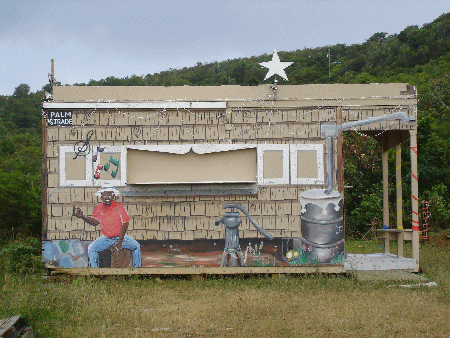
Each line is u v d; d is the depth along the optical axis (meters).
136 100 9.78
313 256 9.67
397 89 9.90
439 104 24.14
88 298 8.05
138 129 9.70
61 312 7.26
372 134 12.23
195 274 9.70
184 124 9.73
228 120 9.75
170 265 9.62
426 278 9.59
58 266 9.60
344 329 6.63
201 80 66.00
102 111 9.71
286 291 8.61
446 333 6.45
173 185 9.62
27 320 6.48
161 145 9.66
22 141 37.09
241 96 9.83
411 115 9.85
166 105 9.70
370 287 8.86
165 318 7.09
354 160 17.94
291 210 9.71
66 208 9.63
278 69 9.80
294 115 9.80
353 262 9.95
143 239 9.64
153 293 8.60
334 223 9.71
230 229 9.68
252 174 9.78
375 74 47.03
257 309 7.52
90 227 9.62
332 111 9.82
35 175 17.89
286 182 9.72
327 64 59.66
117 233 9.63
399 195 11.67
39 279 9.18
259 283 9.21
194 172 9.76
